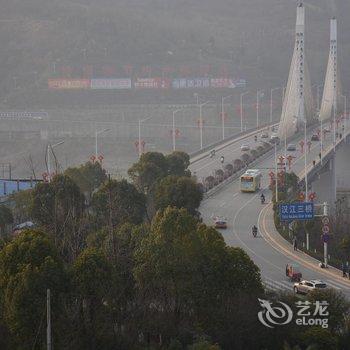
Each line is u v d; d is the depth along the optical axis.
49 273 157.00
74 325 159.50
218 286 171.88
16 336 157.00
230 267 174.12
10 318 155.62
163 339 164.88
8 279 159.88
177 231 176.75
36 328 155.88
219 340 164.00
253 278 175.25
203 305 170.12
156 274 173.50
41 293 155.62
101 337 159.88
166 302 175.75
